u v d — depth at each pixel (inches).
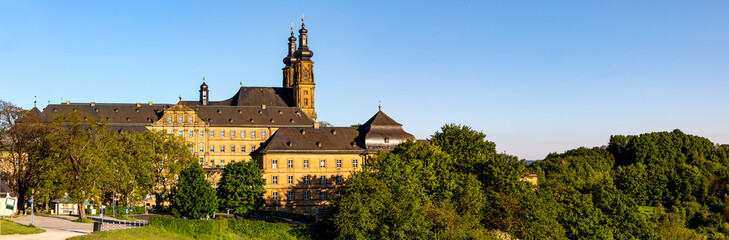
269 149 5669.3
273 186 5639.8
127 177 5187.0
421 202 4328.3
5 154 5093.5
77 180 4429.1
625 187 7416.3
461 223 4175.7
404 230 3954.2
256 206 4918.8
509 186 4707.2
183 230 3681.1
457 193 4495.6
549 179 6279.5
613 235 5068.9
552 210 4643.2
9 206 3814.0
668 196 7386.8
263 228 3993.6
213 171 6501.0
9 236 3230.8
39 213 5103.3
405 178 4360.2
